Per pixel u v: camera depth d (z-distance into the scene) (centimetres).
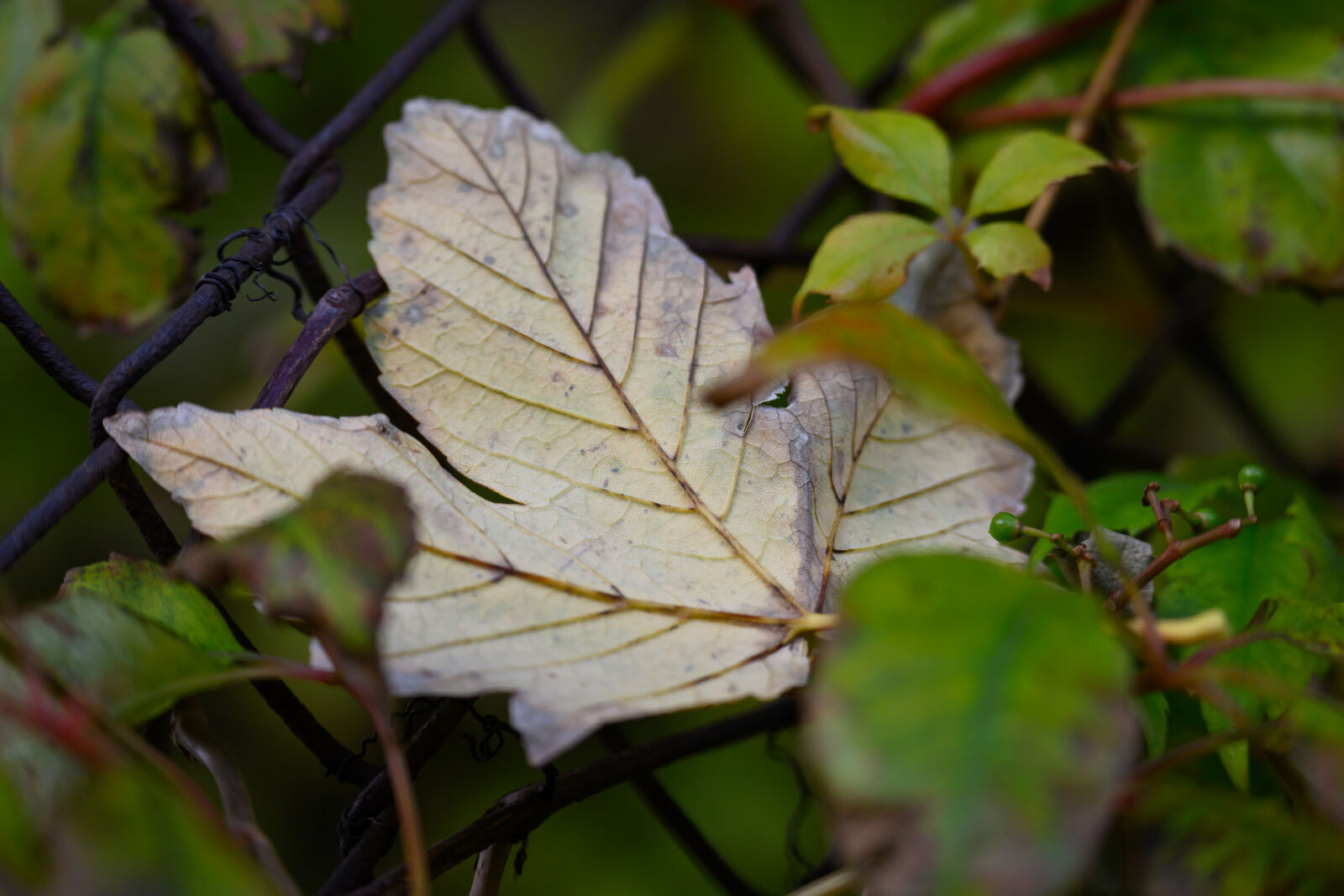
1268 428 68
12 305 55
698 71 91
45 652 53
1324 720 52
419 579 54
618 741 57
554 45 94
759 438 57
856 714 51
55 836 51
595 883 68
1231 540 57
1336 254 61
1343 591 57
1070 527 57
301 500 54
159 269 61
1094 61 63
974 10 65
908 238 58
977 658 51
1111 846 54
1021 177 58
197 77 61
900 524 57
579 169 58
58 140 61
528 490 56
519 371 56
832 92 66
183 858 51
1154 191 62
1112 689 51
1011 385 58
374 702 52
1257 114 62
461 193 57
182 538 68
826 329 51
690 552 56
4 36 61
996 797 50
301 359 55
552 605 54
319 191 58
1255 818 53
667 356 57
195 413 54
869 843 50
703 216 89
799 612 55
